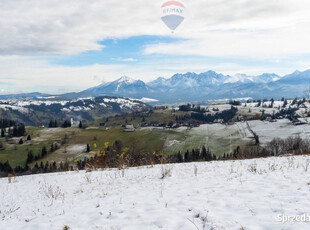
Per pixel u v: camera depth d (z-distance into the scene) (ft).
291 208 16.49
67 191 33.65
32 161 390.83
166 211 18.63
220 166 42.34
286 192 20.57
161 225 15.85
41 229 17.44
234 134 476.95
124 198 24.86
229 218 15.92
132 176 39.40
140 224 16.42
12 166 365.20
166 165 49.52
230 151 360.48
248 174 31.76
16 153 441.68
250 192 21.80
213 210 17.80
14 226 19.01
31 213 23.76
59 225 17.84
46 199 30.04
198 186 27.25
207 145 419.54
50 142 512.22
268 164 39.88
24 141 531.50
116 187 32.09
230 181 28.14
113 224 16.97
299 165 35.96
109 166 55.42
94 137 520.01
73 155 405.18
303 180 24.64
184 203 20.39
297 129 398.83
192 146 419.33
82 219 18.78
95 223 17.57
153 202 21.88
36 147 476.13
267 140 370.12
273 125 476.54
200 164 47.34
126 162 54.03
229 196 21.12
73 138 532.32
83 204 24.13
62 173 55.57
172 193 24.94
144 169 46.06
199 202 20.22
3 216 23.85
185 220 16.34
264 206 17.42
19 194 36.27
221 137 467.93
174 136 495.00
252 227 14.25
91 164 55.47
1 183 51.01
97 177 42.16
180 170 41.19
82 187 35.14
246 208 17.46
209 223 15.46
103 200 24.94
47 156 416.67
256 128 485.56
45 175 55.77
